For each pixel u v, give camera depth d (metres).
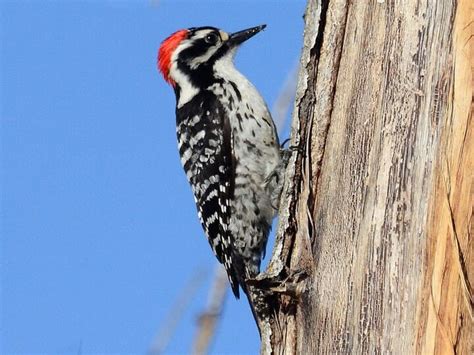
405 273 8.42
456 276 7.99
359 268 8.94
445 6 8.69
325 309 9.33
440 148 8.33
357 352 8.80
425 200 8.36
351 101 9.70
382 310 8.57
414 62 8.87
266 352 9.99
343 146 9.65
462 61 8.30
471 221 8.05
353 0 10.13
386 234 8.65
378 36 9.46
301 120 10.38
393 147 8.80
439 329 8.00
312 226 9.84
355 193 9.24
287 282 9.72
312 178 10.07
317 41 10.42
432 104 8.53
